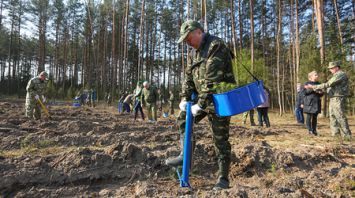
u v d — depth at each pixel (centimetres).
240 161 412
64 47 4778
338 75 653
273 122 1410
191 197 277
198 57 293
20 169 340
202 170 391
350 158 458
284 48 3412
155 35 4706
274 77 3167
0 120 810
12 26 4288
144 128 779
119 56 4069
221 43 281
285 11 3034
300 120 1174
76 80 5234
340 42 1738
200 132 662
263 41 3222
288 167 406
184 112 326
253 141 601
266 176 380
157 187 318
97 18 4341
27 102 909
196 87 303
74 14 4584
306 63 1616
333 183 331
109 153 388
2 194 307
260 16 3588
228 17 3925
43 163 354
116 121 1046
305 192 277
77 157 366
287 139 661
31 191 310
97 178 343
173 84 5316
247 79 1784
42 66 4366
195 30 286
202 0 1895
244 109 263
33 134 576
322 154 446
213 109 287
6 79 5272
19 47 4706
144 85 1159
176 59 4994
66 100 3841
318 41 1764
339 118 663
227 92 264
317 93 765
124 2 3734
